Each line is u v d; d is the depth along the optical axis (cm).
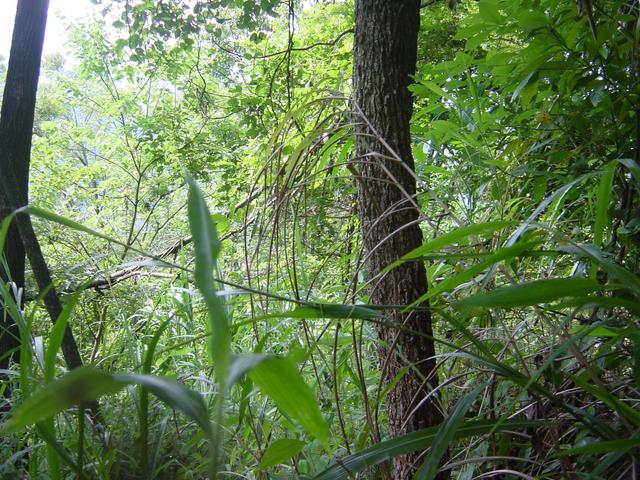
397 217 186
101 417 203
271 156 180
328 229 324
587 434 142
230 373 56
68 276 501
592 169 188
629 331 107
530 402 159
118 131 830
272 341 248
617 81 173
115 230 785
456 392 204
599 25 175
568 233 194
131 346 257
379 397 140
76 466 98
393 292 183
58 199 852
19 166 288
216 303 52
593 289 95
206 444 210
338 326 149
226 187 569
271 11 534
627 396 157
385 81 192
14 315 137
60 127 854
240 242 346
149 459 201
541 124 199
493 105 253
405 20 195
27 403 48
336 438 198
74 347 213
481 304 96
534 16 173
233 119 854
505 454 146
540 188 193
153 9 578
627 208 173
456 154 282
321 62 593
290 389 70
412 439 108
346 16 582
